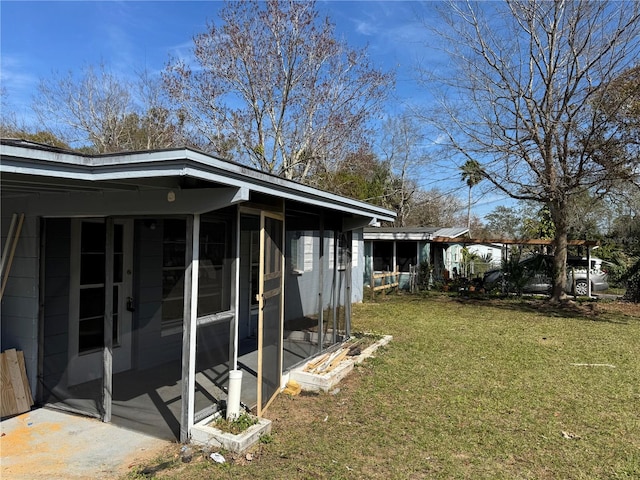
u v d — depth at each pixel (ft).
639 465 11.37
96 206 12.91
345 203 18.48
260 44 56.70
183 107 58.29
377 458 11.51
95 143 68.64
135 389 15.70
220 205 11.08
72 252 15.43
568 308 41.98
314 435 12.84
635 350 24.85
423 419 14.28
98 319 16.24
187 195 11.45
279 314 16.12
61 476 10.25
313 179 63.10
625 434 13.37
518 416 14.70
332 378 17.39
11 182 10.58
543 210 73.87
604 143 37.60
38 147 8.41
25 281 14.55
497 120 43.42
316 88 58.49
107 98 68.54
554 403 15.99
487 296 50.85
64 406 14.25
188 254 11.89
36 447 11.69
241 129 58.95
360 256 46.52
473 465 11.28
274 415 14.37
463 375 19.35
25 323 14.55
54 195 13.70
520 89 41.52
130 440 12.10
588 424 14.12
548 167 42.29
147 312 16.57
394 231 57.11
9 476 10.25
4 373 13.76
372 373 19.36
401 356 22.56
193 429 11.96
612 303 45.37
